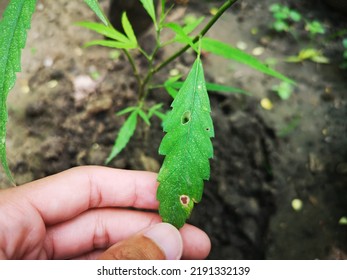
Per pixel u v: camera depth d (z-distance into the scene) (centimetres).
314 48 32
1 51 11
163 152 14
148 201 20
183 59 31
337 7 34
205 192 28
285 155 28
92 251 21
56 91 29
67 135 28
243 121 29
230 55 17
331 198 28
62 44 31
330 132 29
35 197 18
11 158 27
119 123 29
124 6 28
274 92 30
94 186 19
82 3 33
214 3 34
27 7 11
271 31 33
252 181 28
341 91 30
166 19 33
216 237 28
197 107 14
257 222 28
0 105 11
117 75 30
